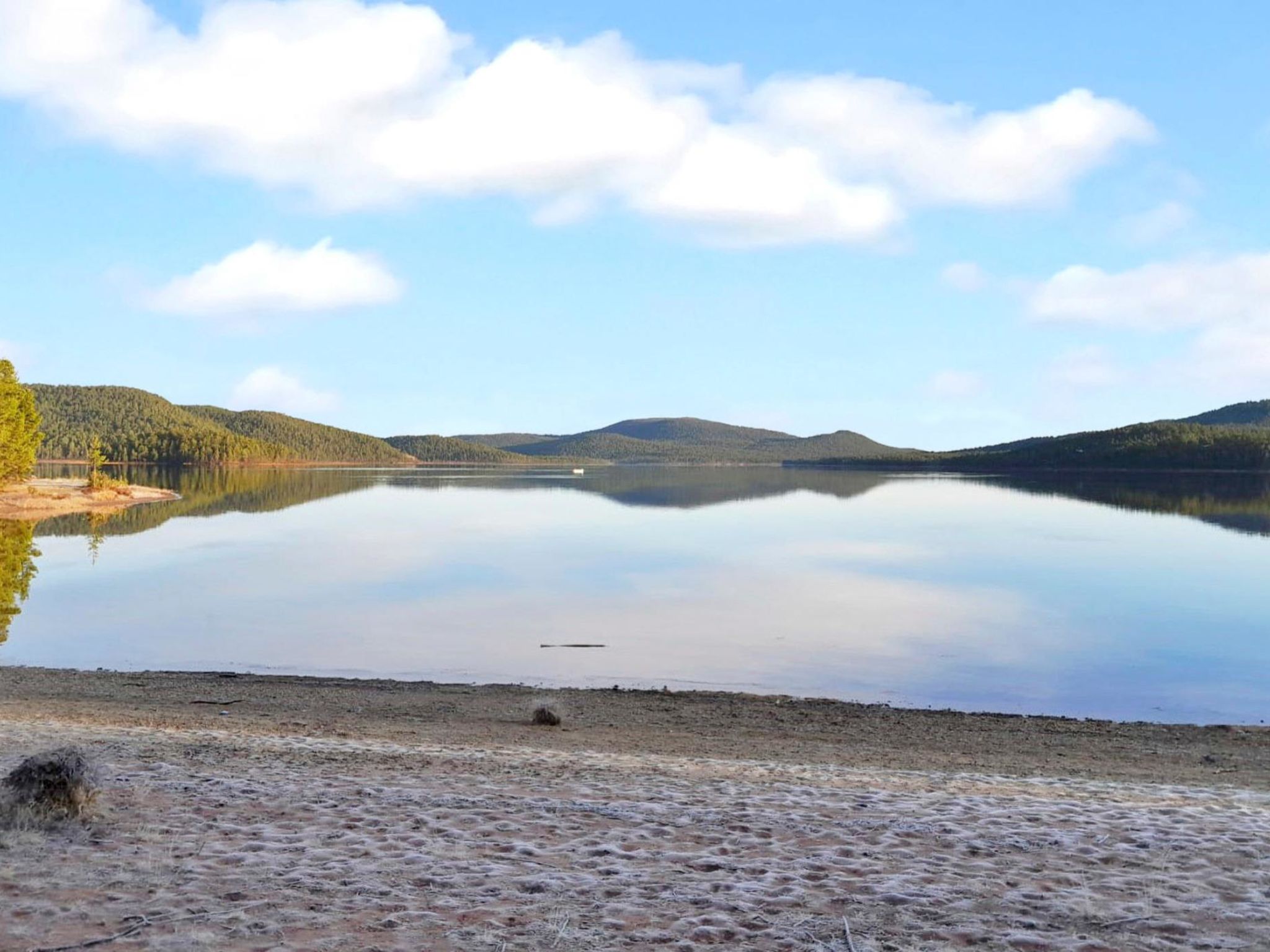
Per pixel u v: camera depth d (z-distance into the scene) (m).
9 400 89.00
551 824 8.81
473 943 5.85
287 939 5.83
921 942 6.02
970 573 46.91
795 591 40.72
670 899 6.75
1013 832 8.84
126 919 6.05
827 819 9.35
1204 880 7.42
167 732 14.54
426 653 26.92
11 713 16.75
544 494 135.38
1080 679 23.91
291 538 64.88
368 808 9.23
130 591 39.16
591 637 29.75
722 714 19.05
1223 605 36.69
